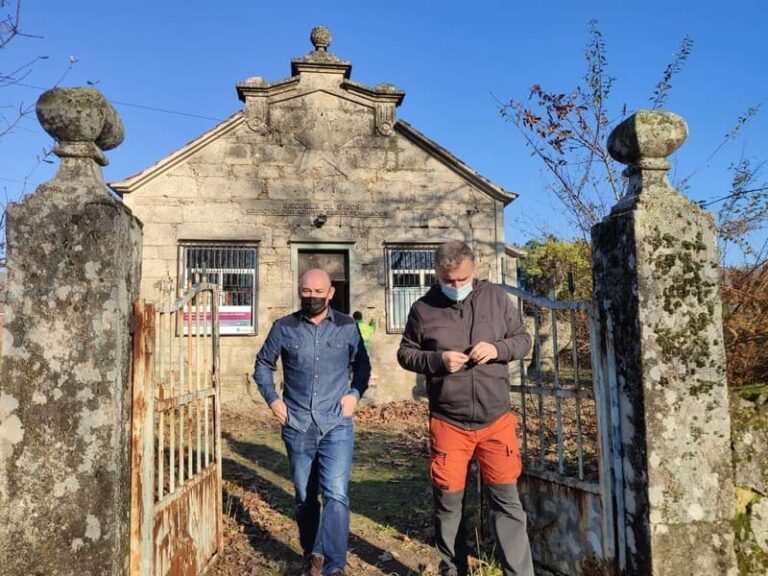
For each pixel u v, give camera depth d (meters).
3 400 2.53
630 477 2.99
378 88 12.17
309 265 12.13
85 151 2.70
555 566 3.69
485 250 12.34
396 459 7.20
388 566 4.11
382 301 12.03
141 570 2.76
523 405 4.05
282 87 11.98
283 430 3.89
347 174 12.14
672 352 2.94
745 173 5.49
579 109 7.25
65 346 2.56
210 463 4.16
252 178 11.82
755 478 2.99
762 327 4.11
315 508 3.89
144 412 2.86
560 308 3.64
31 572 2.46
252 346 11.55
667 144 3.08
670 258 2.99
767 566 2.94
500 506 3.39
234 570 4.01
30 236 2.59
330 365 3.87
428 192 12.34
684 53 6.83
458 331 3.45
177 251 11.46
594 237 3.31
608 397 3.19
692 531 2.87
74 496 2.51
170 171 11.57
